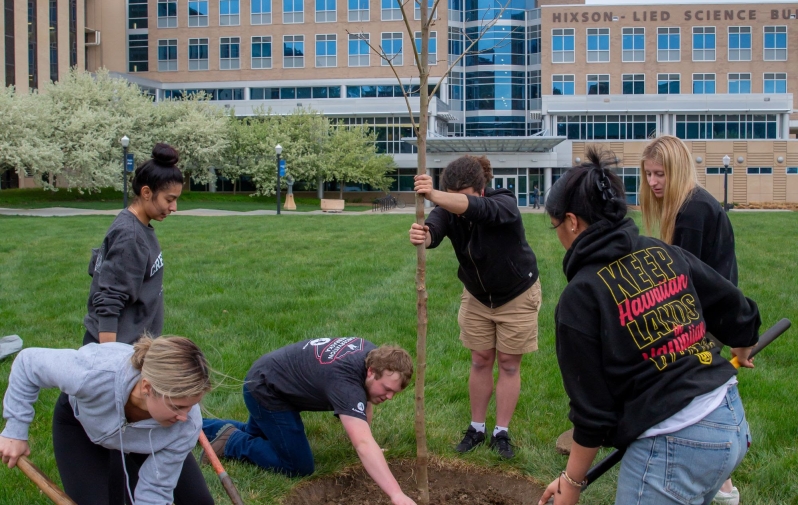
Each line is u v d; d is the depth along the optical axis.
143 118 42.03
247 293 9.24
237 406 4.94
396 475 4.15
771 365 5.98
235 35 54.16
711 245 3.39
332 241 16.31
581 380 2.41
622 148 49.56
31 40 46.75
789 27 50.12
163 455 2.66
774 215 27.91
